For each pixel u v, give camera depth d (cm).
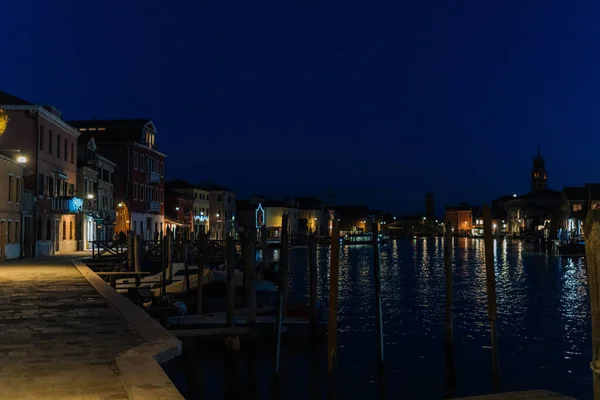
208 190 9825
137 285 2661
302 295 3556
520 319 2589
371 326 2394
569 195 10350
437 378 1617
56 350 920
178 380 1541
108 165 5612
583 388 1549
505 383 1584
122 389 699
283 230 1756
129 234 3228
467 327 2372
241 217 11419
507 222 16575
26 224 3678
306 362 1728
